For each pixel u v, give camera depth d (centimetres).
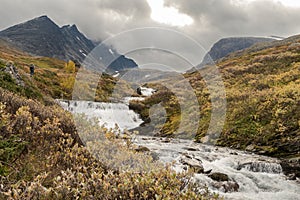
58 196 343
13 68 1672
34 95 1543
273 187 1174
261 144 1898
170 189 354
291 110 2125
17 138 517
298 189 1180
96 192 351
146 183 364
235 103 2478
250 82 3030
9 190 321
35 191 344
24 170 482
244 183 1138
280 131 1953
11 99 755
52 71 5006
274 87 2739
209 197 425
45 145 557
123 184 364
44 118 696
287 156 1666
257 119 2184
